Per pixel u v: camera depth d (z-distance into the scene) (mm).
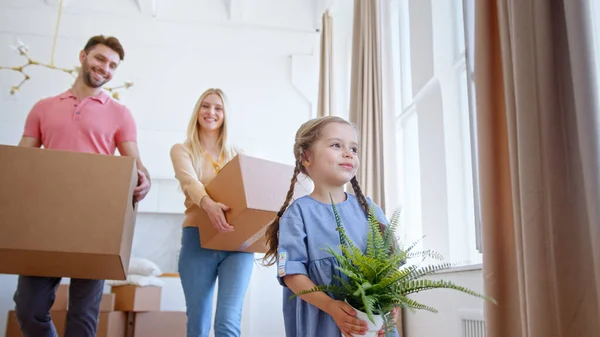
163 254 4871
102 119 2301
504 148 1690
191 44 5176
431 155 2926
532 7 1475
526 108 1426
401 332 2842
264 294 4656
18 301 2086
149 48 5141
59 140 2215
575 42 1337
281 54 5336
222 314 2248
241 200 2008
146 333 3865
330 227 1271
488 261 1611
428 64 2973
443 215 2740
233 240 2197
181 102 5062
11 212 1758
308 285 1163
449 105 2826
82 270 1962
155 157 4832
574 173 1381
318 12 5301
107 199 1838
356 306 1103
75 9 4949
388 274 1104
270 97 5227
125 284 3920
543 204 1368
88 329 2170
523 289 1426
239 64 5262
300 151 1409
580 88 1311
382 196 3260
